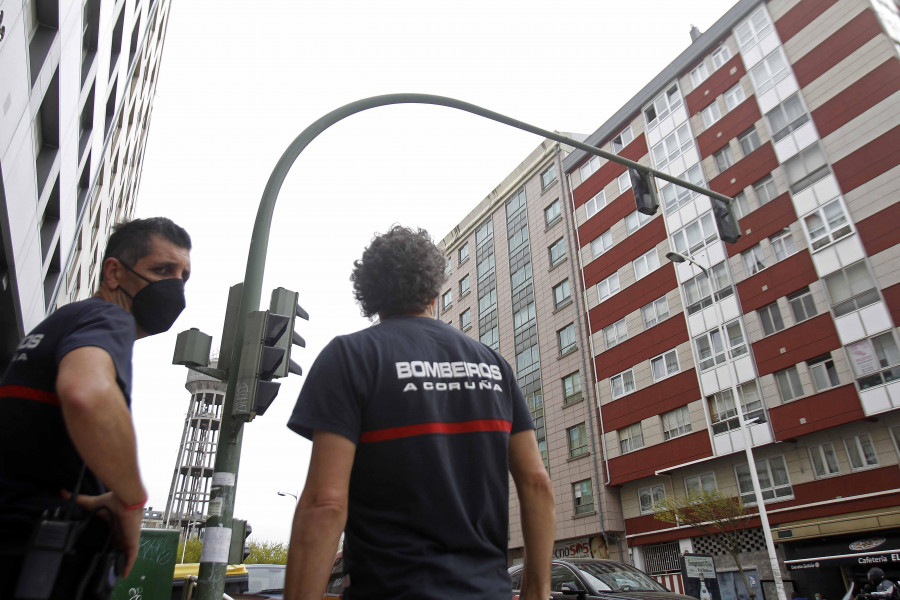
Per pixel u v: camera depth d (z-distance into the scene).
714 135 27.78
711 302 25.69
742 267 24.92
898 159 20.95
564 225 35.50
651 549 25.67
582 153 35.66
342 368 1.75
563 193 36.28
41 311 13.21
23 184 9.38
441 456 1.69
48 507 1.43
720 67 28.38
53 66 9.80
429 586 1.51
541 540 1.85
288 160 6.94
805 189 23.45
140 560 5.30
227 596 7.87
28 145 9.44
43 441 1.48
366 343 1.83
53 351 1.55
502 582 1.65
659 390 26.80
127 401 1.52
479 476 1.75
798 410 21.52
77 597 1.35
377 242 2.24
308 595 1.47
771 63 26.00
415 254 2.20
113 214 25.12
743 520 21.97
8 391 1.50
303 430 1.70
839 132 22.86
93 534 1.43
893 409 19.09
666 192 29.41
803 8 25.25
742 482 22.88
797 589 20.19
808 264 22.61
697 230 27.25
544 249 36.94
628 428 27.92
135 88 23.80
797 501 20.98
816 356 21.56
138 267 1.96
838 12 24.00
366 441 1.69
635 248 30.27
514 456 1.96
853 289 21.09
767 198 24.89
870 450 19.69
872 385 19.83
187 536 53.62
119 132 21.41
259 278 6.30
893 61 21.92
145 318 1.96
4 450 1.46
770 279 23.73
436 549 1.60
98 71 14.22
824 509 20.14
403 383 1.77
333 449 1.63
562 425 31.50
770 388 22.61
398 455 1.67
